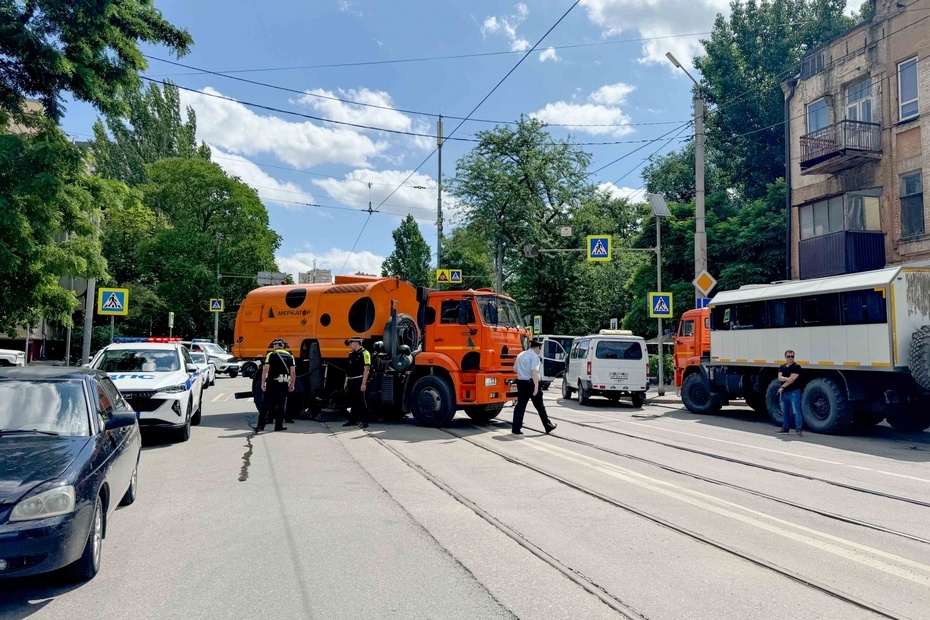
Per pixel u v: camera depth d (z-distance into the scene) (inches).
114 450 228.2
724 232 1202.6
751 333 637.3
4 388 232.2
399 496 295.4
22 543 167.6
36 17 481.4
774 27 1473.9
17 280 497.7
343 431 522.9
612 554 214.7
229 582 189.5
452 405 539.5
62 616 166.7
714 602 174.9
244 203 1948.8
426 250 3036.4
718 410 706.8
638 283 1301.7
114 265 1886.1
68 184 487.8
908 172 838.5
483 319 542.0
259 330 638.5
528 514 264.4
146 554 215.0
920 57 822.5
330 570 199.2
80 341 1608.0
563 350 1149.1
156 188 1894.7
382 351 565.3
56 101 509.7
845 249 865.5
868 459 407.5
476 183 1501.0
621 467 368.2
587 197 1512.1
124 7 515.8
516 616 165.3
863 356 513.7
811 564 206.2
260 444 452.1
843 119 906.1
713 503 284.7
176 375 468.8
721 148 1524.4
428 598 177.0
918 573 198.8
